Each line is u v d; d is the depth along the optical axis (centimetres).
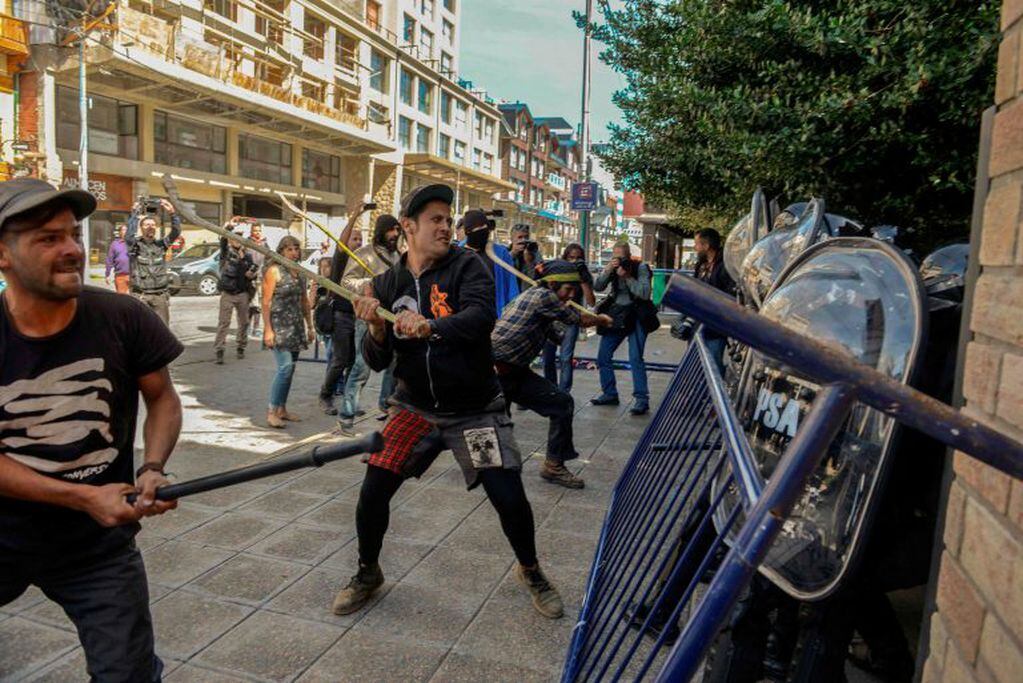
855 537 154
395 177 4234
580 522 406
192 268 2002
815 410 78
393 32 4472
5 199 159
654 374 932
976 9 412
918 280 162
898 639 232
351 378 571
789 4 480
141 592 188
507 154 6844
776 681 205
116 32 2161
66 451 177
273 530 379
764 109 491
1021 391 117
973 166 445
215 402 690
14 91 2264
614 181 825
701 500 209
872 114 447
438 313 296
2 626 282
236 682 250
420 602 309
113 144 2527
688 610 256
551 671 261
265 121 3012
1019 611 109
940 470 181
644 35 763
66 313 176
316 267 1252
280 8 3347
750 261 285
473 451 296
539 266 739
